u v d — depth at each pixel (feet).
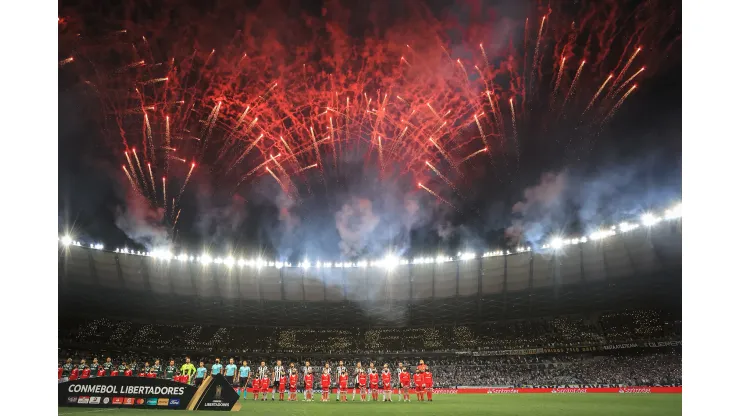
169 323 215.51
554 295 197.57
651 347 176.76
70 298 190.49
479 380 179.93
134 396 70.33
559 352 189.67
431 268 213.66
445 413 70.69
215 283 210.59
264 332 221.25
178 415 62.69
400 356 204.33
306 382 100.27
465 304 213.05
